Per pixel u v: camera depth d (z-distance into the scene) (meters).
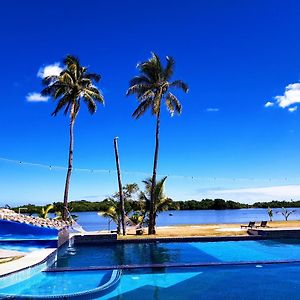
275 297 11.62
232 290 12.37
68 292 11.71
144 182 29.53
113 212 28.22
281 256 18.56
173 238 23.59
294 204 102.56
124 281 13.45
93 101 32.84
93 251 20.78
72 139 31.16
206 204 105.56
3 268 13.09
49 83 32.56
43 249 18.42
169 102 29.70
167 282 13.34
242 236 24.11
